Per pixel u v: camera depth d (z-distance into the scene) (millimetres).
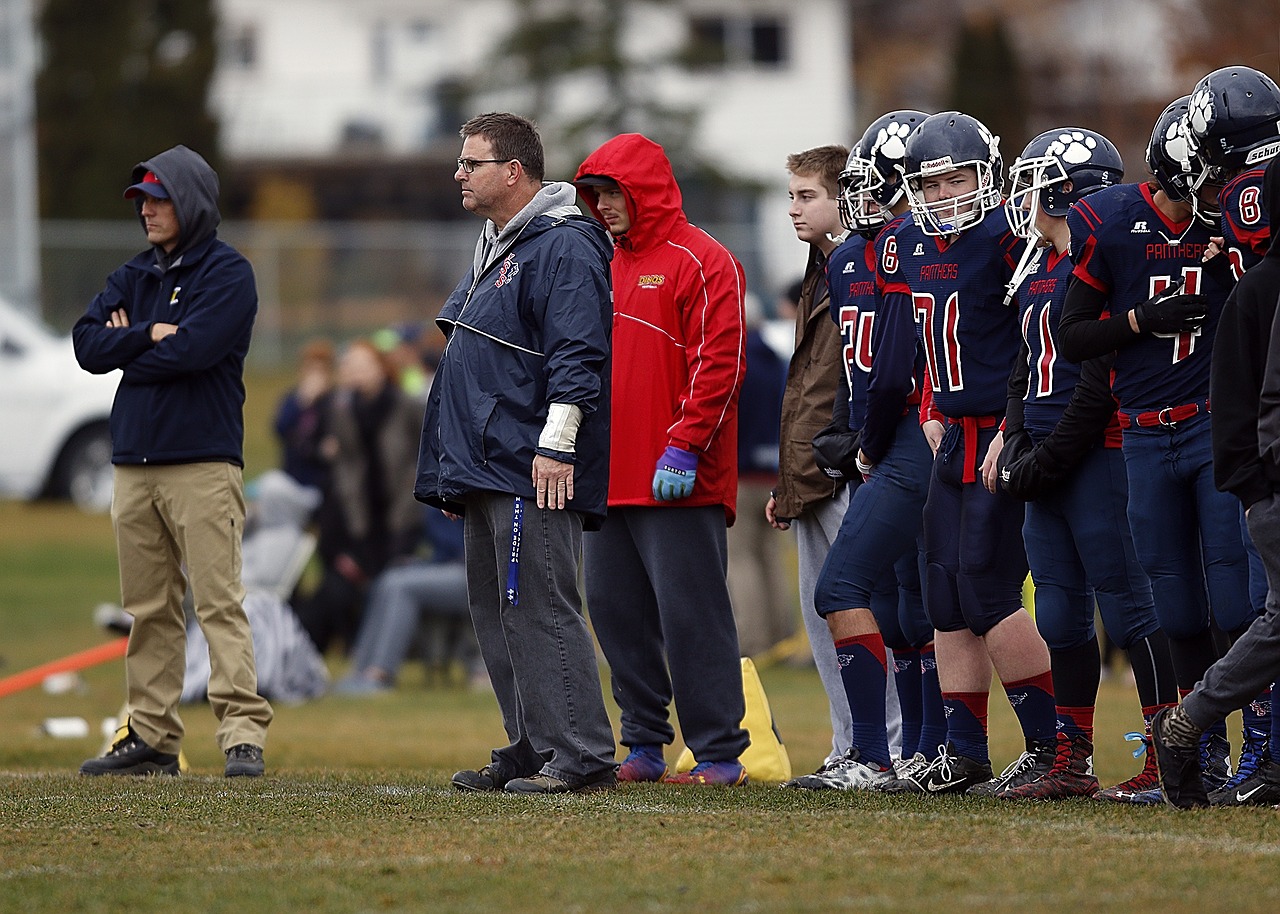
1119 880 16344
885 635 24500
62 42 124750
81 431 79562
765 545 43812
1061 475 20797
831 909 15484
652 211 24594
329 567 48188
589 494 22078
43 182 123875
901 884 16391
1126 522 21062
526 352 22031
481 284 22516
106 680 45531
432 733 34844
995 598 21812
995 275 21578
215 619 25609
